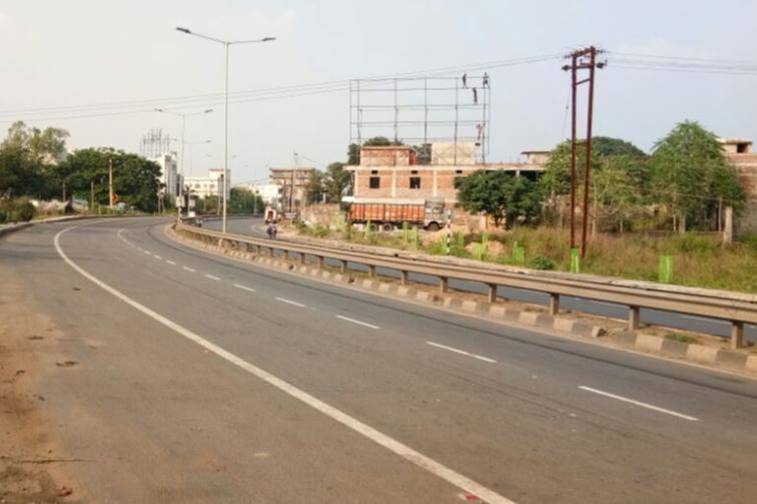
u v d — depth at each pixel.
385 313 18.17
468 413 8.64
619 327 15.98
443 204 78.81
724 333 16.66
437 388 9.94
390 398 9.25
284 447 7.11
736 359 12.75
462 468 6.63
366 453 6.99
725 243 44.25
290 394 9.28
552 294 17.44
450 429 7.93
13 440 7.12
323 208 116.88
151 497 5.75
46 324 14.20
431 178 82.69
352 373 10.71
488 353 12.96
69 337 12.91
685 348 13.68
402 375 10.70
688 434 8.05
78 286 21.03
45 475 6.20
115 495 5.77
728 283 29.98
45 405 8.44
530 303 20.36
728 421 8.71
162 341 12.81
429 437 7.59
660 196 64.69
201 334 13.65
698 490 6.22
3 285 20.52
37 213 83.56
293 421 8.05
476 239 52.59
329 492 5.93
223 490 5.93
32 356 11.18
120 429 7.58
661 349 14.09
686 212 64.50
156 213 123.00
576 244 43.31
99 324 14.45
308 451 7.00
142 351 11.85
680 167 64.19
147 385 9.55
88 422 7.80
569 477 6.46
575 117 40.69
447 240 46.62
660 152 66.62
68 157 127.69
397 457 6.89
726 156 68.19
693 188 64.00
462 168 81.31
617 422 8.48
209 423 7.88
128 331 13.74
